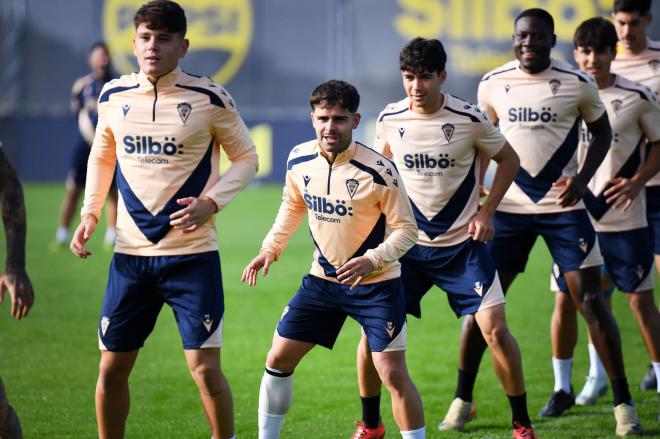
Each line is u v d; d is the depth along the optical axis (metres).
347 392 23.69
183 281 16.72
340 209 17.14
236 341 29.16
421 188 19.62
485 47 77.62
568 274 20.80
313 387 24.19
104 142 17.38
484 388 24.11
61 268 41.47
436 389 23.97
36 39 80.31
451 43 78.06
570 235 20.88
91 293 36.16
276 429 17.75
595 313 20.50
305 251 47.66
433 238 19.56
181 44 16.75
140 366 26.33
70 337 29.20
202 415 21.67
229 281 39.00
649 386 23.86
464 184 19.53
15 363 26.11
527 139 21.39
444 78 19.16
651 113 22.33
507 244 21.69
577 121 21.41
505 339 18.69
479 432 20.33
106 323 16.94
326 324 17.56
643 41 24.47
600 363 22.95
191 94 16.78
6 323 31.03
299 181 17.45
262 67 79.88
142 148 16.78
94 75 45.34
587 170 20.84
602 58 22.19
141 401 22.83
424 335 30.19
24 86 80.56
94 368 25.66
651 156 22.00
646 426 20.56
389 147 20.20
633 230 22.05
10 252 14.38
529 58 21.09
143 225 16.78
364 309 17.17
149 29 16.39
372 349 17.20
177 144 16.70
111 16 80.12
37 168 78.38
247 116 78.31
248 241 49.72
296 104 80.06
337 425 20.92
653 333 21.88
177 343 29.25
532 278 40.69
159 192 16.72
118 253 17.06
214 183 17.22
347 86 16.50
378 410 19.17
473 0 77.56
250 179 17.39
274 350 17.42
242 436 20.19
